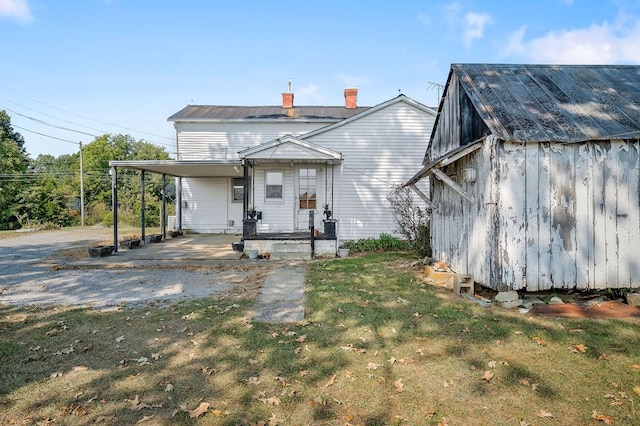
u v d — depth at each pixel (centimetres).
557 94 661
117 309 560
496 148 564
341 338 438
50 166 5031
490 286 580
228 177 1762
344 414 286
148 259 1022
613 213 570
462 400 303
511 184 564
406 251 1198
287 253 1030
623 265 571
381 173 1360
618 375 337
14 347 414
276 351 402
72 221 2908
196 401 304
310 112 1830
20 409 293
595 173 570
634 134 552
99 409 294
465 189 680
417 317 504
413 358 382
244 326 480
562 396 305
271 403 301
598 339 418
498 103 630
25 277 811
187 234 1734
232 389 324
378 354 392
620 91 671
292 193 1338
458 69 751
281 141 1144
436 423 273
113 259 1018
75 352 403
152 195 2916
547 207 566
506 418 278
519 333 439
